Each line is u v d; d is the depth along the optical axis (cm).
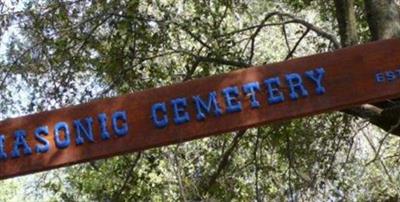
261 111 634
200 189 997
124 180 1006
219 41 977
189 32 969
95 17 948
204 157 1034
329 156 1033
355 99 644
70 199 1129
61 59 977
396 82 652
